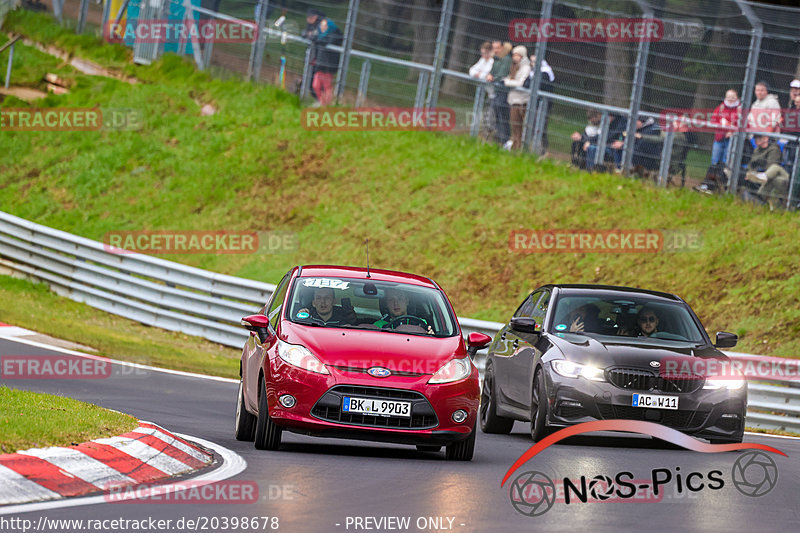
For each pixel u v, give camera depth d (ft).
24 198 330.54
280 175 321.73
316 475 97.66
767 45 267.39
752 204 267.39
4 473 80.53
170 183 328.49
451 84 313.32
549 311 148.66
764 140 267.39
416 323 124.16
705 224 264.93
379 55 327.26
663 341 142.92
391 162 313.73
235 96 355.36
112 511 75.92
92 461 88.84
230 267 294.05
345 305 124.98
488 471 108.06
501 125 304.71
